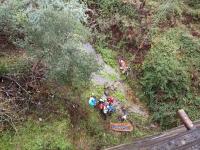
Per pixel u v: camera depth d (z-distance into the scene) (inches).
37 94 401.7
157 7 561.6
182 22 567.5
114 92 468.1
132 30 528.4
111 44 522.3
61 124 394.0
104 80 474.6
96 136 417.7
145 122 462.0
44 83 410.9
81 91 436.8
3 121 373.1
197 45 530.0
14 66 403.2
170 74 479.8
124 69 498.6
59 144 375.2
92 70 380.8
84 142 404.8
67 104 414.6
